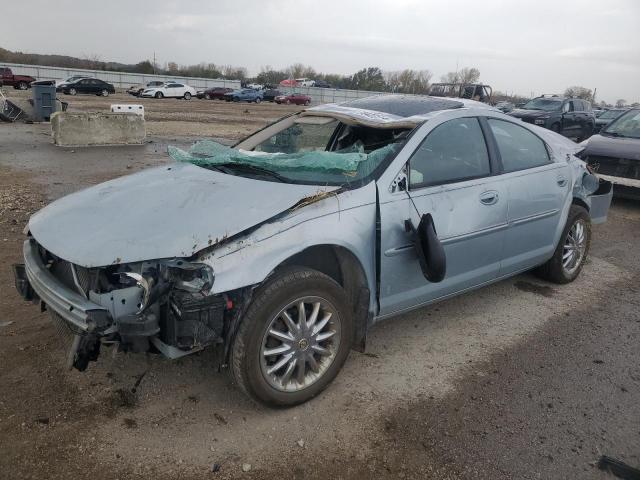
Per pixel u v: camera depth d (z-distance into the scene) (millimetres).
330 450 2855
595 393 3475
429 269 3373
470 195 3914
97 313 2666
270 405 3055
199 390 3303
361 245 3266
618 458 2896
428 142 3777
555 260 5105
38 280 3043
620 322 4535
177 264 2725
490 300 4891
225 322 2902
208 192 3305
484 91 24312
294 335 3049
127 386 3301
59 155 12141
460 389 3455
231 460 2746
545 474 2764
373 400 3297
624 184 8656
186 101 45562
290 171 3533
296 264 3287
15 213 6891
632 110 9938
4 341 3719
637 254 6543
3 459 2664
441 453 2875
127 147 14039
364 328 3422
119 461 2697
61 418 2980
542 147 4828
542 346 4066
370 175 3434
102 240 2891
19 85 41750
